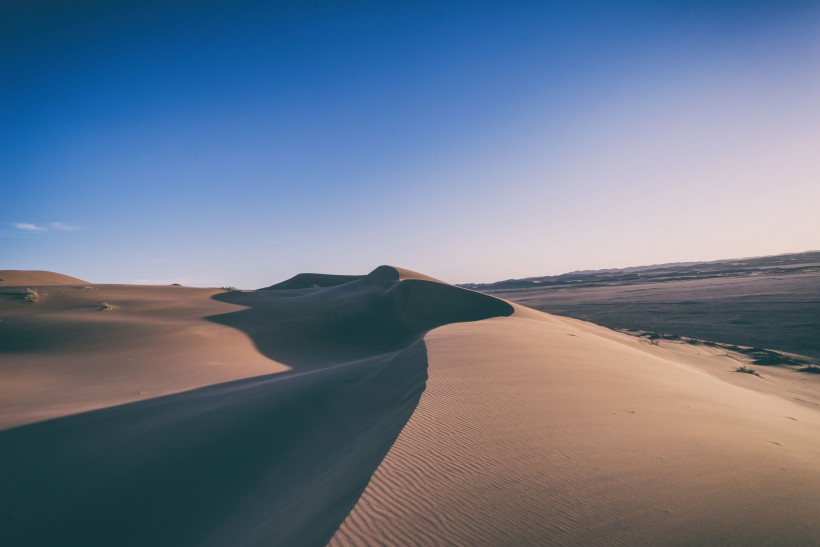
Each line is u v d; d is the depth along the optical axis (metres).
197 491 7.10
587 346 14.43
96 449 8.92
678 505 3.45
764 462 4.53
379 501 3.64
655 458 4.47
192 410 11.42
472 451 4.70
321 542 3.19
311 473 6.59
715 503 3.49
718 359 22.36
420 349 12.72
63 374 17.12
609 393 7.50
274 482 6.90
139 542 5.83
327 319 33.84
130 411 11.79
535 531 3.11
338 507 3.91
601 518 3.26
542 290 160.50
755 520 3.22
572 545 2.93
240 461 8.05
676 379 10.67
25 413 11.82
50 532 6.11
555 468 4.21
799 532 3.05
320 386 12.50
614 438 5.08
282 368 22.30
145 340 23.22
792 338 30.38
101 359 19.64
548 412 6.14
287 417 9.99
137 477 7.60
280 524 4.62
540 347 12.77
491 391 7.32
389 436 5.73
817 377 18.28
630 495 3.63
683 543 2.91
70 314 27.20
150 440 9.25
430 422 5.73
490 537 3.06
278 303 38.69
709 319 43.47
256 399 11.83
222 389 15.33
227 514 6.18
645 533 3.04
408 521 3.31
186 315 30.84
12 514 6.57
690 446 4.89
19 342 21.16
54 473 7.86
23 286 37.16
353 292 46.41
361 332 33.53
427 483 3.95
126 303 32.88
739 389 12.86
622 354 14.15
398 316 36.72
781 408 10.36
